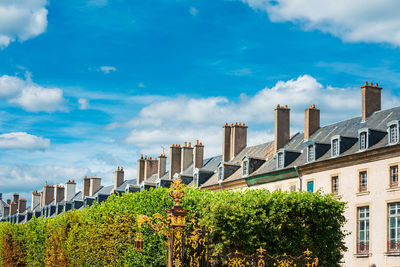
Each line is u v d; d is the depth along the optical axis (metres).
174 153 65.31
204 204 29.83
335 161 38.50
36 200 104.44
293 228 27.77
